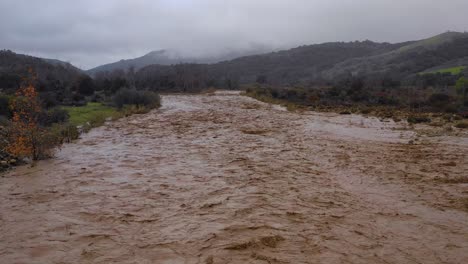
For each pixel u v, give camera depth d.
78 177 8.08
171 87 65.31
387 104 28.80
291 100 33.94
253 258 4.30
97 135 14.57
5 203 6.34
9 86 28.56
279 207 6.06
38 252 4.50
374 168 8.91
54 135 12.09
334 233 5.03
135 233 5.05
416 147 11.78
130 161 9.73
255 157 10.21
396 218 5.65
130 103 28.47
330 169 8.81
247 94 46.41
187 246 4.62
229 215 5.68
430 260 4.32
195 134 14.89
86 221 5.50
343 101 31.20
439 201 6.46
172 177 8.05
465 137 13.66
